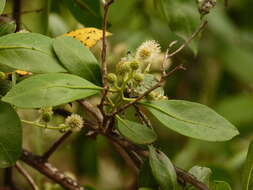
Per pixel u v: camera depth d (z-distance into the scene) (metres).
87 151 1.04
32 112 0.86
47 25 0.85
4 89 0.63
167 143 1.10
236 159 1.04
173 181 0.64
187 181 0.66
